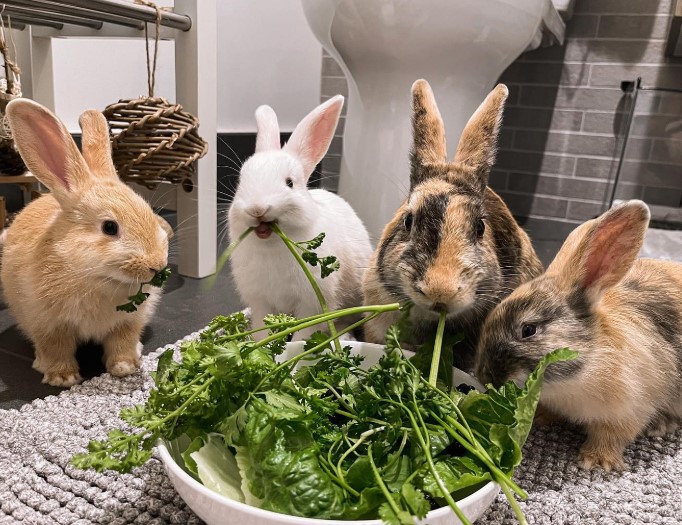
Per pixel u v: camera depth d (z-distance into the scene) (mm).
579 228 1084
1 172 1586
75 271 1111
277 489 650
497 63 1843
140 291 1118
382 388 803
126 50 2504
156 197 2023
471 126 1090
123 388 1181
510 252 1147
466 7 1563
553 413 1110
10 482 882
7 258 1265
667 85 2705
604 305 1008
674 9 2551
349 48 1771
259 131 1382
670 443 1105
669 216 2586
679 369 1047
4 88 1673
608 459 1009
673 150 2541
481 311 1068
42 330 1204
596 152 2898
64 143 1122
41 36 2145
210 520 668
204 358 779
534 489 941
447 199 1001
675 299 1077
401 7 1572
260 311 1393
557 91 2902
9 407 1127
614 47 2754
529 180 3062
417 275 940
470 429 754
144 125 1542
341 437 745
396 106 1819
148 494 874
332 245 1323
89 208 1119
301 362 1007
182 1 1759
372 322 1167
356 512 639
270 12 2908
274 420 698
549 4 2033
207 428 765
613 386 950
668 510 900
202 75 1802
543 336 927
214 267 2010
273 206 1152
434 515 624
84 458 670
